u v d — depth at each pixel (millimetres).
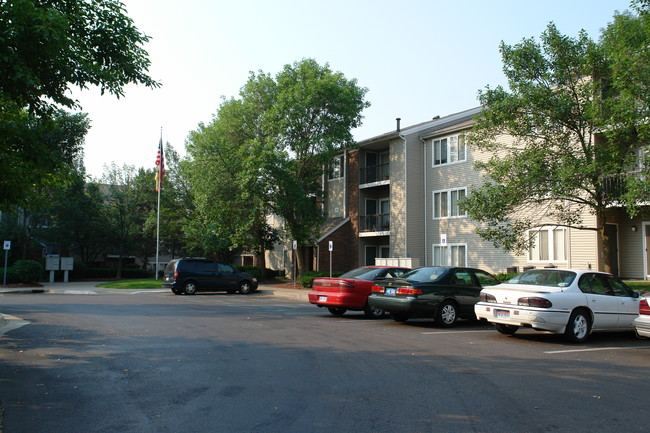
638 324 9828
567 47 15031
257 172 27031
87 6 8086
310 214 29516
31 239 41562
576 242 21375
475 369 7609
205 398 6047
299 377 7074
